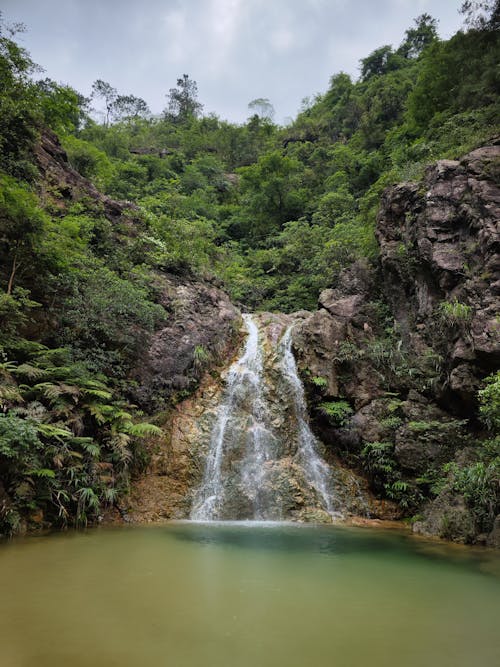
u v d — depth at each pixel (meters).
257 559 7.32
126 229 20.03
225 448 13.44
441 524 9.80
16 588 5.53
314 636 4.32
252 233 37.88
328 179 37.44
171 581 5.97
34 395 10.97
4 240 12.96
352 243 22.56
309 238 28.58
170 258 19.50
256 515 12.02
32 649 3.89
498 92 20.34
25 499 9.12
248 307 26.28
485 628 4.61
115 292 14.39
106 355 13.49
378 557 7.70
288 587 5.87
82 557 7.14
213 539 8.90
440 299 13.91
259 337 17.41
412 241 15.23
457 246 13.68
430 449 12.12
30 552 7.39
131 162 45.03
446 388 12.42
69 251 14.33
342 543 8.86
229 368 16.19
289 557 7.54
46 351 11.84
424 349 13.97
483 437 11.58
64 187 18.92
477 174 14.04
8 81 15.33
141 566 6.68
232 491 12.48
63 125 20.73
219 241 37.59
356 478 13.20
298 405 14.77
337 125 55.62
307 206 36.59
